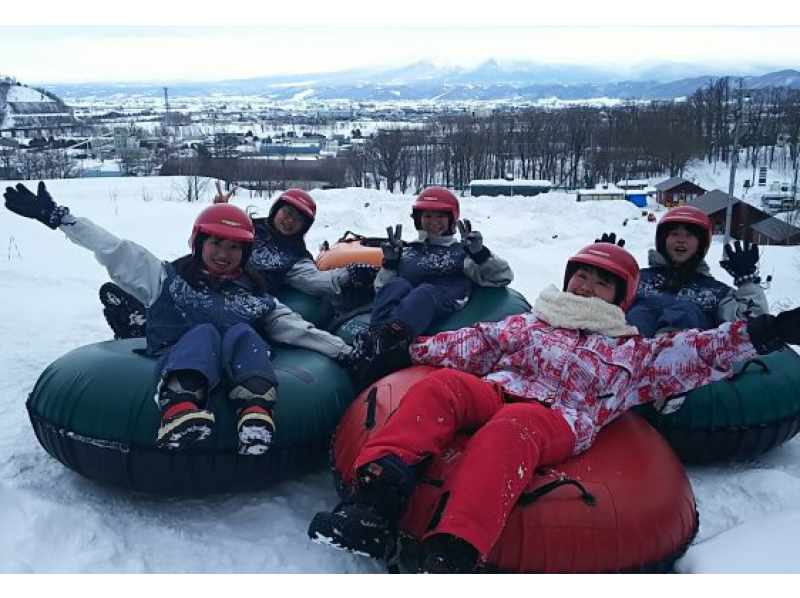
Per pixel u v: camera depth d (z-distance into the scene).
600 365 3.46
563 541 2.93
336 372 4.03
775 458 4.54
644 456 3.33
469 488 2.81
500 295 5.29
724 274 11.19
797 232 20.36
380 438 3.06
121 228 13.32
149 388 3.47
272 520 3.55
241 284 4.11
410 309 4.49
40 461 3.97
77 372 3.62
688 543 3.24
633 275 3.75
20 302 7.36
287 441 3.58
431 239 5.49
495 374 3.55
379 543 2.90
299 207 5.55
